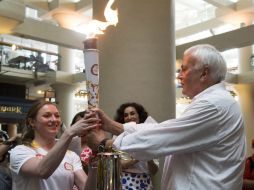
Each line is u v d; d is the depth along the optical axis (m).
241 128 1.38
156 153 1.31
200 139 1.32
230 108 1.35
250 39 7.49
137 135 1.33
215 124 1.32
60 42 8.66
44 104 1.77
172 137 1.31
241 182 1.37
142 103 3.61
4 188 2.02
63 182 1.70
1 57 10.98
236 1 11.07
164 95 3.69
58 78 11.92
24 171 1.56
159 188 3.24
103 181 1.27
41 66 11.77
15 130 11.18
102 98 3.75
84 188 1.58
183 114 1.37
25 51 11.51
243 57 11.66
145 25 3.68
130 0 3.68
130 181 2.53
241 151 1.37
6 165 2.10
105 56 3.74
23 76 11.36
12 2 6.38
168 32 3.81
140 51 3.65
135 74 3.63
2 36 13.02
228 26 13.95
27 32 7.97
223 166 1.32
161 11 3.77
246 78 11.39
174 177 1.38
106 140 1.36
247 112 11.45
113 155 1.28
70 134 1.43
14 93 12.31
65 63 12.30
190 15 15.70
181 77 1.48
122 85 3.64
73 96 12.77
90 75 1.25
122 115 2.89
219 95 1.37
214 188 1.30
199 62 1.42
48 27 8.43
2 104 10.13
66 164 1.74
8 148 2.06
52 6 11.30
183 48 8.57
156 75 3.66
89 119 1.38
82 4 11.12
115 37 3.69
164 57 3.73
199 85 1.43
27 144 1.71
